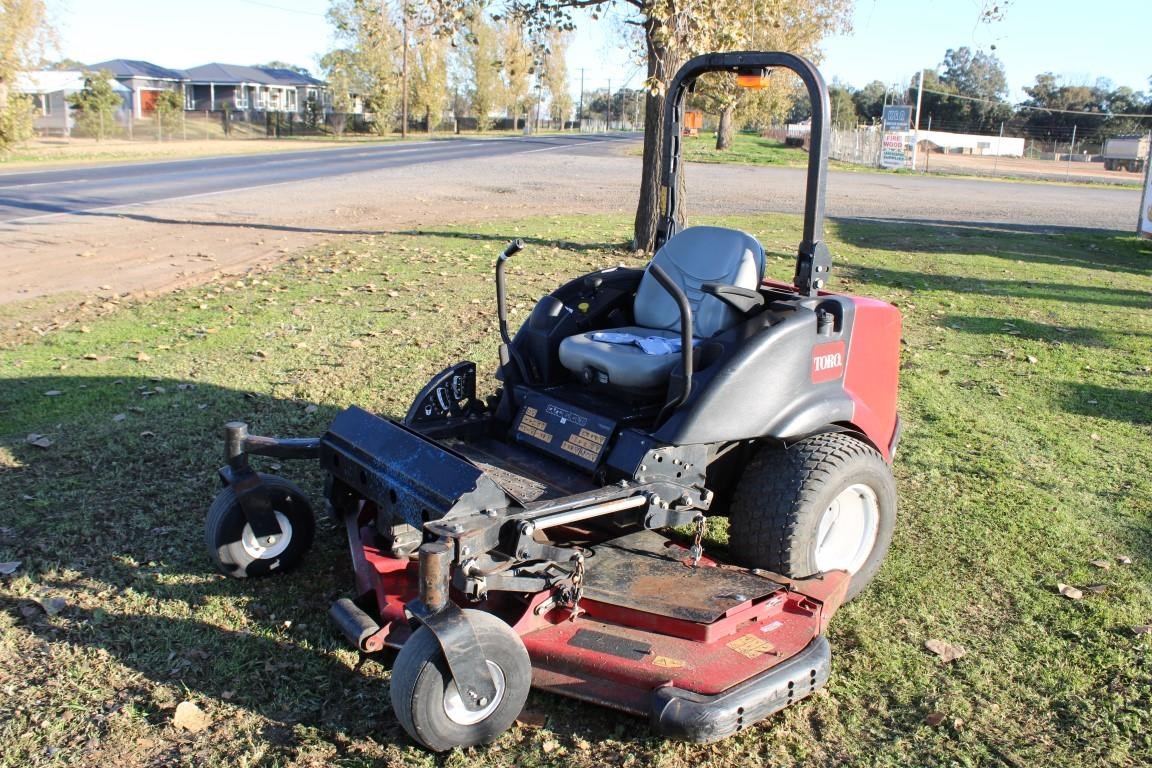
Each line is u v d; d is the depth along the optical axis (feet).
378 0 66.13
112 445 18.44
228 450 13.23
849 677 11.76
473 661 9.61
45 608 12.63
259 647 11.96
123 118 174.19
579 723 10.71
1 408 20.38
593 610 11.66
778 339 12.65
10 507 15.67
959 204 82.74
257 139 174.60
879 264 44.55
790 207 67.77
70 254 39.83
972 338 30.17
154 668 11.48
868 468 13.16
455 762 9.97
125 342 26.13
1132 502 17.43
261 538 13.55
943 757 10.28
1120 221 72.49
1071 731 10.79
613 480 12.37
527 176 88.22
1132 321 33.63
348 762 9.89
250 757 9.92
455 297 32.24
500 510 10.79
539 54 44.21
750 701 10.17
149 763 9.82
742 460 13.69
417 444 11.85
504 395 14.48
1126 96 262.26
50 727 10.34
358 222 52.08
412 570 12.55
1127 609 13.53
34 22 95.81
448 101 276.41
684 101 15.49
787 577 12.66
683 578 12.22
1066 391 24.61
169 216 52.49
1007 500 17.40
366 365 24.12
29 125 100.27
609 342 13.79
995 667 12.04
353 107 219.41
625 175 92.48
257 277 35.45
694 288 14.40
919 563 14.90
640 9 38.60
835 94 241.35
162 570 13.84
